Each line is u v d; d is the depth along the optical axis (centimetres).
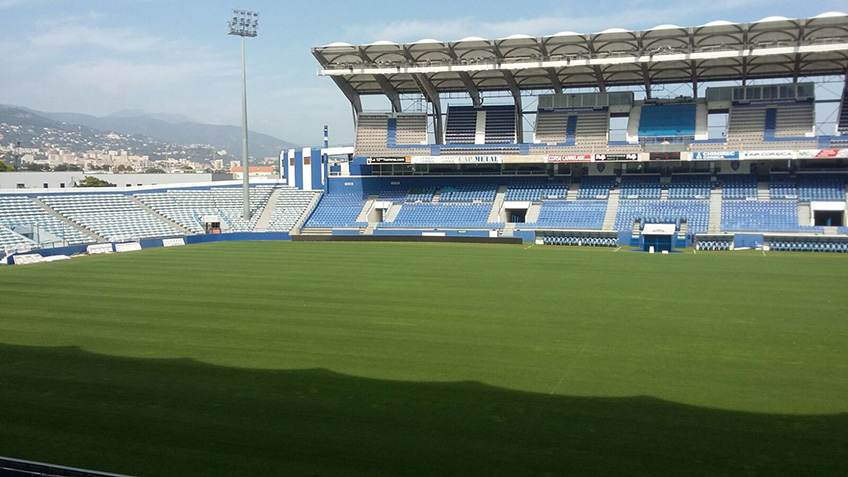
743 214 5731
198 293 3030
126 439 1305
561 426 1355
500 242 5934
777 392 1557
